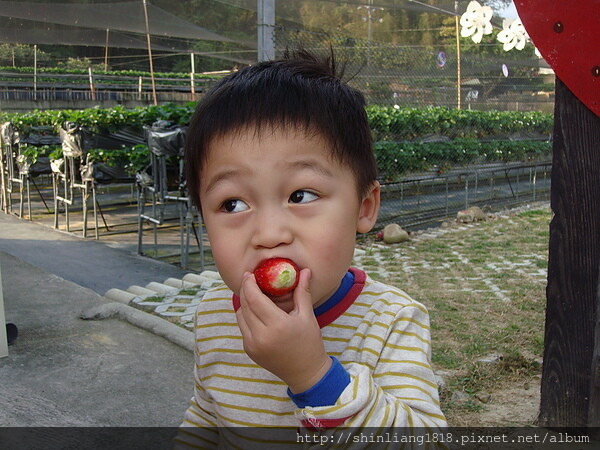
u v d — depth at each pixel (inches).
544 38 107.0
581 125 108.0
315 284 36.4
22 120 443.8
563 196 112.1
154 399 133.0
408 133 423.5
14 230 391.5
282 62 42.4
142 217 319.6
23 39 553.9
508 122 532.7
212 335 48.2
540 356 160.1
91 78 729.6
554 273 115.3
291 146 36.2
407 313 44.6
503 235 361.7
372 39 387.2
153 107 332.2
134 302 208.1
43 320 183.6
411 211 410.9
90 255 317.7
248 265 36.7
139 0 421.7
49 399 131.9
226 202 37.6
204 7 439.5
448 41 484.7
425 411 39.8
